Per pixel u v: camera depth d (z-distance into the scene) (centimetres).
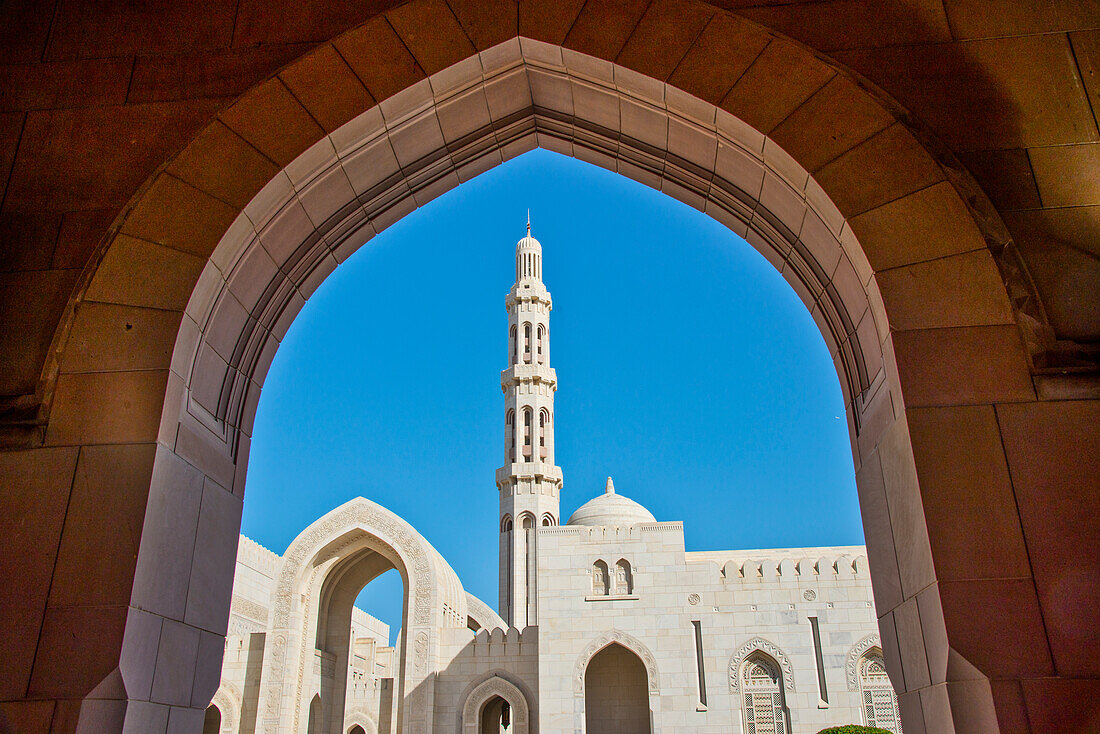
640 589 3538
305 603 3925
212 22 720
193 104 691
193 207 657
